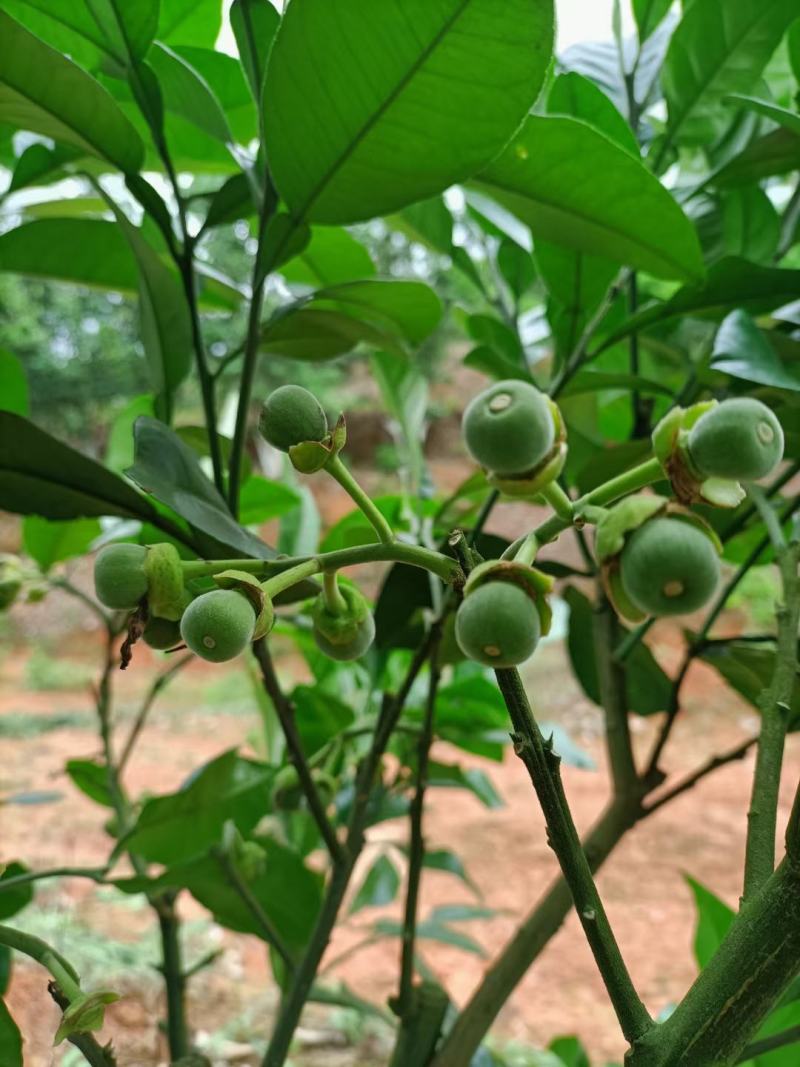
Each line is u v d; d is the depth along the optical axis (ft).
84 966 3.17
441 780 1.44
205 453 1.21
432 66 0.74
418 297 1.07
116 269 1.29
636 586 0.50
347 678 1.59
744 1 1.03
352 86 0.77
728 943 0.54
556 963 4.22
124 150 0.91
